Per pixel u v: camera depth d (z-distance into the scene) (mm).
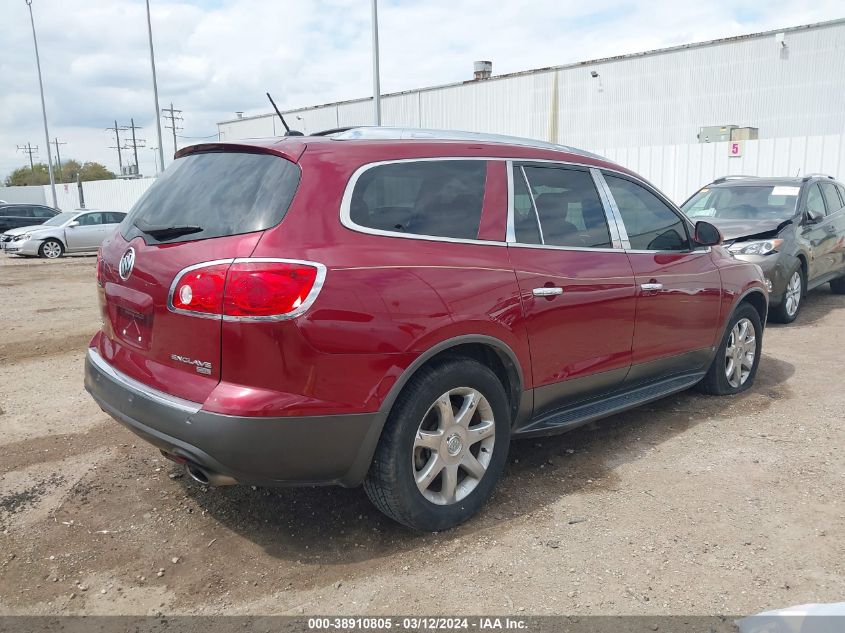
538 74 29484
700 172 16078
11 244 20266
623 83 27266
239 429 2639
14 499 3602
